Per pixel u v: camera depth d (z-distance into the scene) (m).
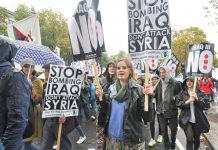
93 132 10.31
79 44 4.69
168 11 4.64
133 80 4.18
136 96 4.06
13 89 3.28
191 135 6.71
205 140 9.40
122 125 4.08
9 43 3.39
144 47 4.70
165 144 7.85
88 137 9.55
